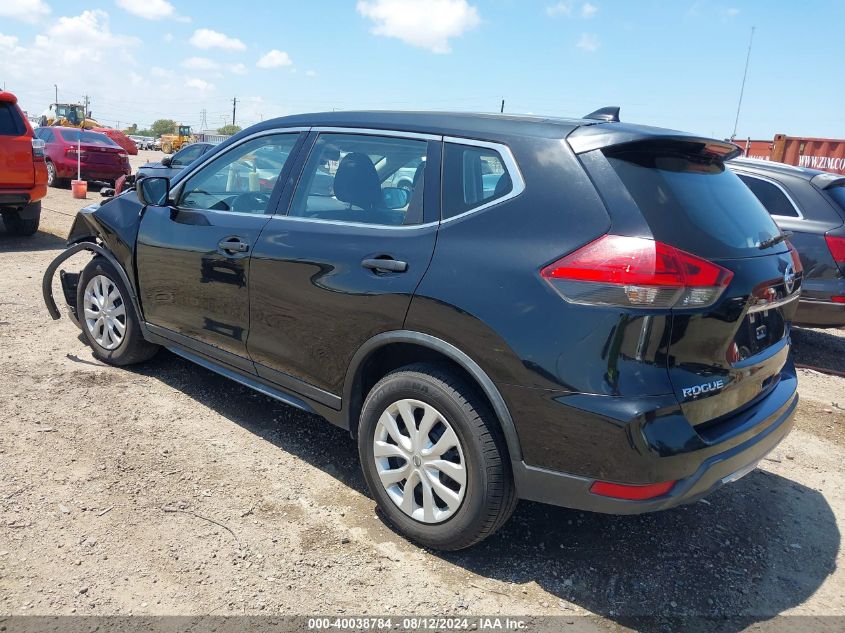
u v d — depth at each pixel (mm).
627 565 3014
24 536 2893
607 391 2422
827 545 3275
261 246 3539
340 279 3143
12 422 3898
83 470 3455
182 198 4246
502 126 2922
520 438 2619
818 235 5715
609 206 2518
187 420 4117
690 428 2482
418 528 2961
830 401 5281
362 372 3193
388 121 3316
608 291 2424
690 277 2430
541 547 3104
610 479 2463
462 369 2867
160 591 2643
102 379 4625
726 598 2832
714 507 3574
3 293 6695
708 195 2797
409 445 2959
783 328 3145
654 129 2824
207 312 3908
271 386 3688
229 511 3207
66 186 17625
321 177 3484
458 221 2859
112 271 4602
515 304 2588
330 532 3104
